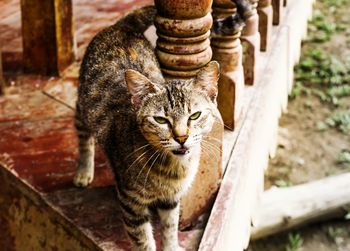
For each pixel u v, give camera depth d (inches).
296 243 56.4
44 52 59.0
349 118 72.8
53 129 52.9
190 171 40.6
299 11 81.7
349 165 65.0
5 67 60.8
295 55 81.4
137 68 43.4
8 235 50.0
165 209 41.6
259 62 61.0
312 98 77.5
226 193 45.4
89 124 43.9
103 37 46.1
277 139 68.6
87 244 43.3
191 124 38.5
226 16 48.1
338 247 56.5
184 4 38.8
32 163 49.1
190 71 40.5
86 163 46.8
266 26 61.3
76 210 44.8
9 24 70.0
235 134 50.5
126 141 40.1
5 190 49.1
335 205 56.8
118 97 42.3
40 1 57.1
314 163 65.3
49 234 46.3
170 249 42.4
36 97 56.8
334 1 108.0
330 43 91.7
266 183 62.5
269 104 59.9
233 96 49.4
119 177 40.6
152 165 39.5
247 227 53.7
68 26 59.7
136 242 41.7
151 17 47.5
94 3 76.5
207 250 42.0
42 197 45.9
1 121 53.7
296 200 56.4
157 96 38.6
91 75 44.7
